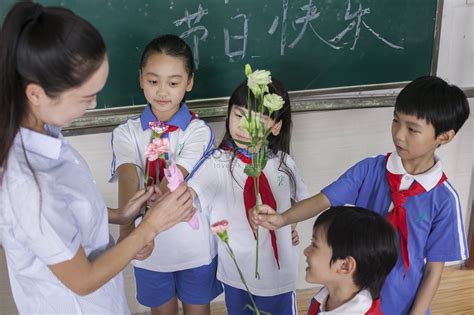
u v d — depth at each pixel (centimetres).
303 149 211
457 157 225
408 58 202
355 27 195
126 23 177
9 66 86
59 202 94
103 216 112
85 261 98
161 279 169
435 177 130
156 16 179
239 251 155
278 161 158
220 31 185
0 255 195
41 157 96
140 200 132
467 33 204
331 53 196
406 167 133
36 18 85
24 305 110
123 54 180
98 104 184
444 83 125
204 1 180
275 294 157
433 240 132
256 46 189
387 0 193
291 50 192
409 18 197
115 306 119
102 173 196
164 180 149
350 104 202
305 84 198
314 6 189
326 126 209
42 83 86
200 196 150
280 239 156
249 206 151
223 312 216
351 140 213
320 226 117
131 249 104
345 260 112
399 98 126
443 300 217
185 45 154
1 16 166
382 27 196
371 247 110
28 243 93
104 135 190
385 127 214
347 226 112
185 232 161
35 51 84
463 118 126
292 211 143
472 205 231
